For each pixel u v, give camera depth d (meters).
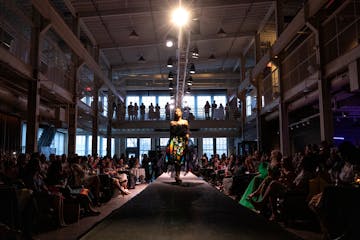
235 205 2.34
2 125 12.84
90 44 18.72
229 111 24.27
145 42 18.09
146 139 26.80
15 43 10.77
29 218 5.31
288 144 13.47
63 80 13.44
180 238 1.43
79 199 7.71
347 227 4.11
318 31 10.06
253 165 10.59
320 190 5.75
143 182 17.33
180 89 22.50
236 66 23.95
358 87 7.99
